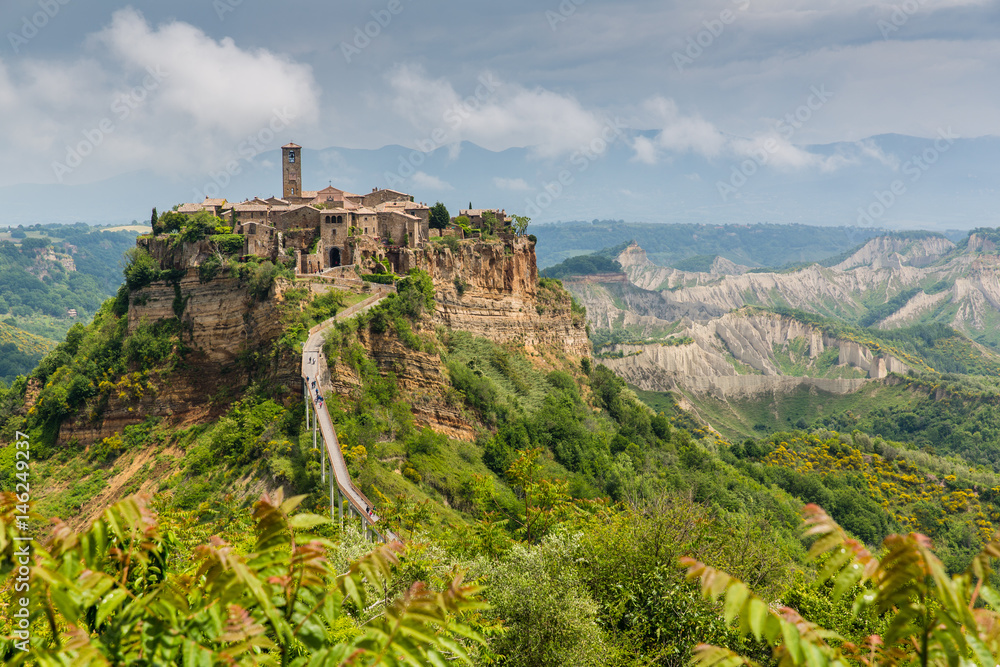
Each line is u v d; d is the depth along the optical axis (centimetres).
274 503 1357
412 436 11456
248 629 1241
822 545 1222
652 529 4278
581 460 13500
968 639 1145
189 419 12525
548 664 3494
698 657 1259
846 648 1424
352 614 2759
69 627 1266
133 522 1289
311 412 10512
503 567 3984
